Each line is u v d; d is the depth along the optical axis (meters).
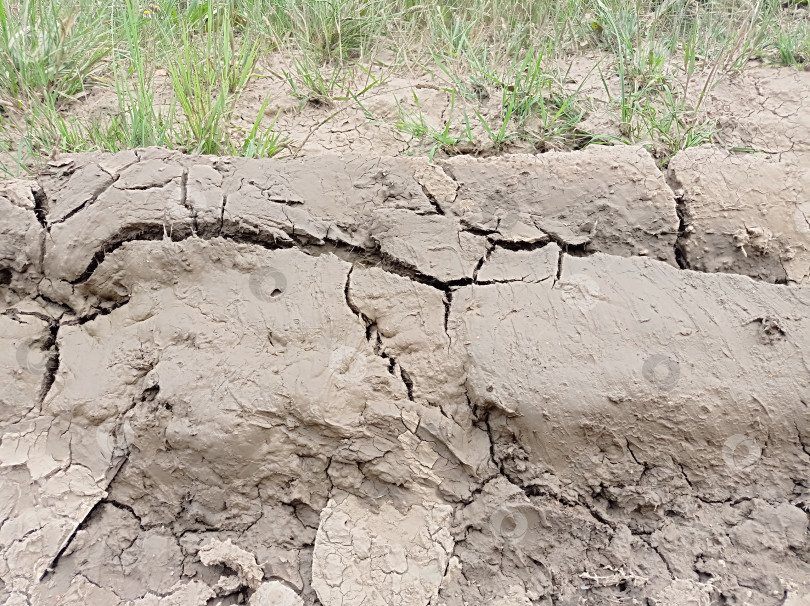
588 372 1.96
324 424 1.94
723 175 2.35
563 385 1.95
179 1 3.63
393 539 1.93
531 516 1.95
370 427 1.97
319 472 1.98
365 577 1.88
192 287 2.12
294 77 3.29
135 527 1.97
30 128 2.86
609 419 1.94
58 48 3.12
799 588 1.81
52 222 2.14
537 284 2.11
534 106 2.96
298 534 1.96
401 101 3.08
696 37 3.22
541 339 2.02
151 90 3.13
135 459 1.99
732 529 1.92
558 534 1.95
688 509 1.95
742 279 2.11
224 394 1.97
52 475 1.97
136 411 2.00
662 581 1.86
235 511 1.97
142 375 2.04
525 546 1.94
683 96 2.95
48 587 1.86
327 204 2.22
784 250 2.28
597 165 2.30
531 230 2.21
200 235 2.16
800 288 2.09
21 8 3.23
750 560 1.87
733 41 3.24
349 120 3.02
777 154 2.62
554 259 2.15
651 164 2.30
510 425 1.97
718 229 2.28
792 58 3.08
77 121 2.96
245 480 1.96
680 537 1.92
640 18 3.45
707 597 1.82
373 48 3.44
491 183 2.28
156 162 2.27
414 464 1.97
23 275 2.14
